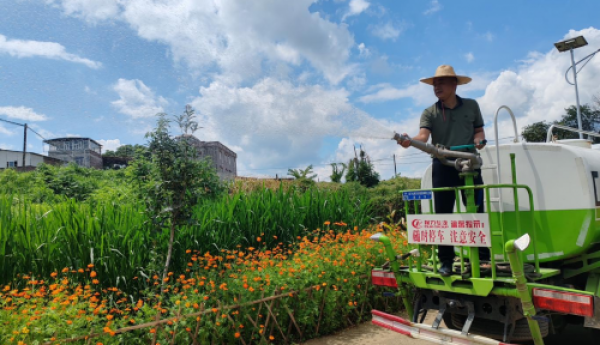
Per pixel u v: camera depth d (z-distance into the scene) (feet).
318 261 19.51
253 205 24.63
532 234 13.19
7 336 11.71
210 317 15.23
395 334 18.66
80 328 12.79
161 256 18.02
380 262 22.02
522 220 14.80
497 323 13.82
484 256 15.01
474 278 12.41
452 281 13.03
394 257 14.74
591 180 13.97
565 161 14.24
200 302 15.20
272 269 18.63
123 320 13.91
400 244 24.48
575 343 17.66
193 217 20.49
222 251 20.30
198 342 14.73
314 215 27.86
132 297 16.33
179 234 19.38
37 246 17.10
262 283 17.35
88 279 16.99
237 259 19.79
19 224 17.07
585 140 17.66
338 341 17.84
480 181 14.35
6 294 14.44
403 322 13.26
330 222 28.07
